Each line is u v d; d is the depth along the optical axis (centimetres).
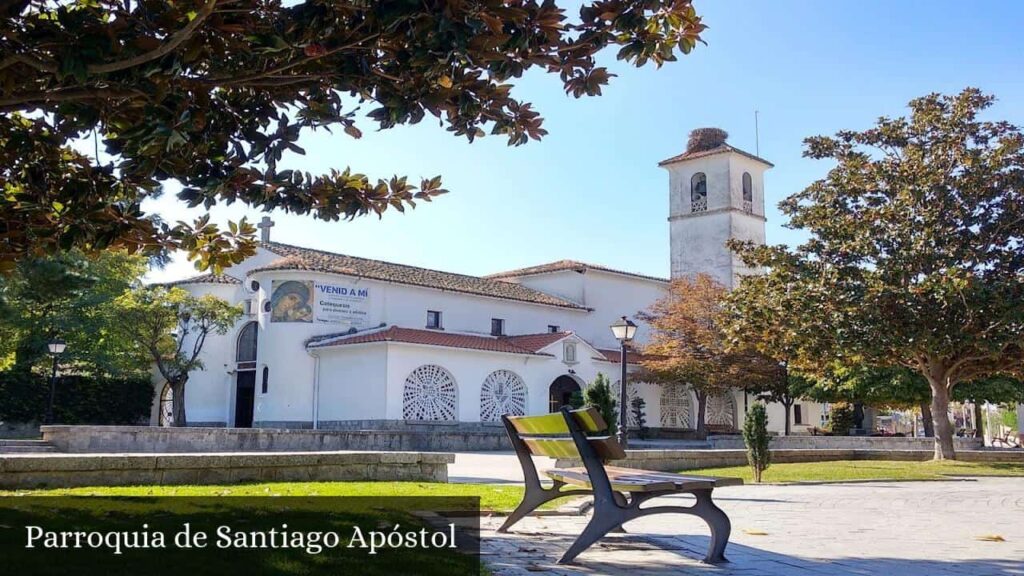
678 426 4641
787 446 2927
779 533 834
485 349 3616
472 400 3588
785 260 2523
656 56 676
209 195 678
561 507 983
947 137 2447
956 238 2316
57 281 2031
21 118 752
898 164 2492
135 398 3969
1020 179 2316
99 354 3644
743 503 1182
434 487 1174
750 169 5225
